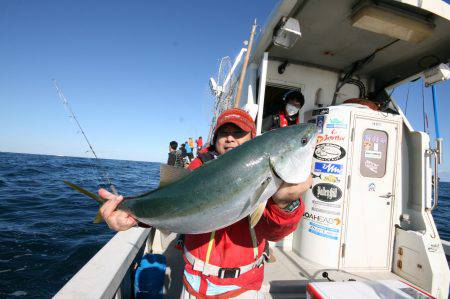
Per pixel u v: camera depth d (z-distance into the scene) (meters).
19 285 5.46
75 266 6.44
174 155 10.19
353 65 4.91
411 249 3.78
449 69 3.96
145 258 3.16
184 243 2.16
